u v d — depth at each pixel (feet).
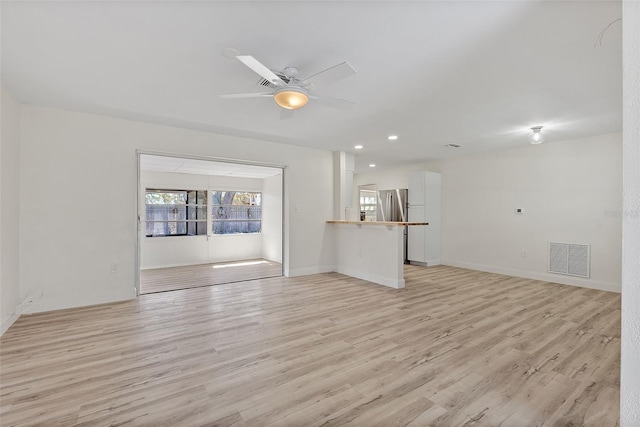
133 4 5.84
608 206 14.79
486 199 19.54
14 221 10.62
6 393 6.38
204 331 9.71
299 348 8.51
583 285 15.49
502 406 6.00
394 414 5.77
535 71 8.55
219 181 25.23
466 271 19.57
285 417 5.70
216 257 24.82
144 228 21.84
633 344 2.82
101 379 6.93
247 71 8.65
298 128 14.32
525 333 9.53
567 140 16.07
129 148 13.23
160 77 9.03
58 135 11.85
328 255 19.63
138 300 13.14
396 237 15.38
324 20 6.34
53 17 6.22
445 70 8.52
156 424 5.50
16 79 9.16
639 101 2.79
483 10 6.03
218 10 6.02
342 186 19.49
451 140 16.44
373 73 8.70
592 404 6.04
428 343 8.82
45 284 11.62
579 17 6.23
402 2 5.77
